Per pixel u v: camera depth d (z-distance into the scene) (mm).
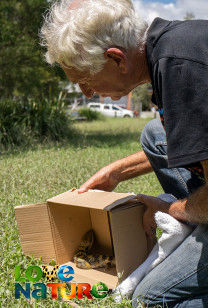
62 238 1916
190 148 1216
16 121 7363
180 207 1521
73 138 7902
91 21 1304
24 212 1866
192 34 1263
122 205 1658
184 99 1223
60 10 1416
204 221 1415
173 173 1792
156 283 1500
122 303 1531
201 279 1428
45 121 7691
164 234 1537
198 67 1205
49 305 1569
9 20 9562
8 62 9883
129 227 1648
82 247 1980
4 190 3146
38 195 2988
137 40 1356
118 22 1321
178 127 1234
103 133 9766
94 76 1422
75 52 1340
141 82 1465
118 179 1990
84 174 3873
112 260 1830
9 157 5277
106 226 1954
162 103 1318
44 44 1493
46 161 4629
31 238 1890
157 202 1646
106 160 4809
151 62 1336
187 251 1463
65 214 1923
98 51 1327
